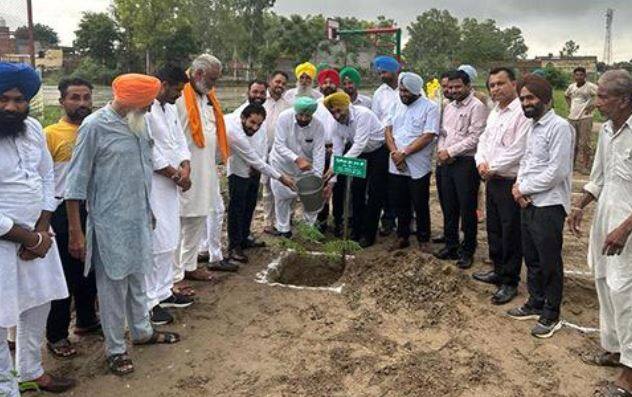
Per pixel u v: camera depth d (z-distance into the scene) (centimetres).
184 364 454
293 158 691
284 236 751
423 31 6844
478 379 434
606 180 420
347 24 5500
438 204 970
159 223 498
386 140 690
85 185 405
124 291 432
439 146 661
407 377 436
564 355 469
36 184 369
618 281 396
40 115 1459
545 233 484
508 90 546
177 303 553
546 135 474
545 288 499
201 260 671
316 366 452
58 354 458
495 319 528
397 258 629
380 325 518
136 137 419
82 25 4978
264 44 5691
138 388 422
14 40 1575
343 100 673
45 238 372
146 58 4969
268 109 774
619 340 404
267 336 500
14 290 357
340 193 755
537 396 414
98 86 4231
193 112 550
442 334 501
